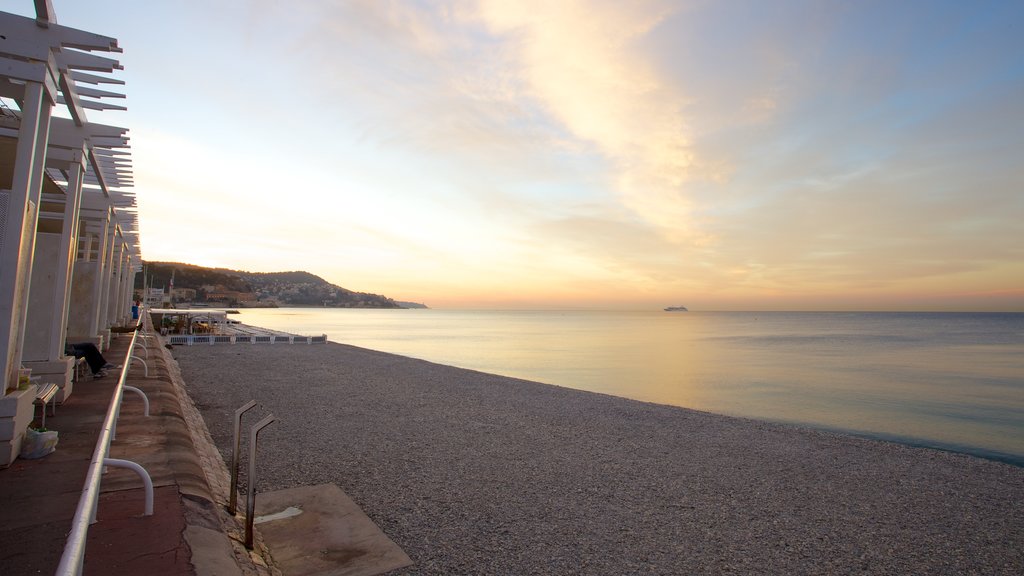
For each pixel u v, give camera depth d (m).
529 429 10.62
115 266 19.64
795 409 19.80
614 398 15.01
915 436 15.44
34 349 7.30
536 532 5.48
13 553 3.12
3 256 4.73
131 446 5.56
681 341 69.75
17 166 4.79
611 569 4.71
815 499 6.91
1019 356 47.56
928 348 58.97
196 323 39.12
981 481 8.01
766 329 121.56
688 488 7.17
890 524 6.09
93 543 3.36
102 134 7.55
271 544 4.85
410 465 7.76
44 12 4.86
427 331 90.06
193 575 3.04
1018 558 5.26
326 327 98.19
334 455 8.16
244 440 8.94
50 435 5.07
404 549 4.92
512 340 66.81
